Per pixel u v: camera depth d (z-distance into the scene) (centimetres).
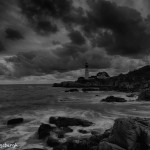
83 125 1766
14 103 4356
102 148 950
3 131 1716
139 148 929
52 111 2931
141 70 10262
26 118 2353
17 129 1786
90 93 7269
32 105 3897
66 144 1136
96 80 13212
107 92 7544
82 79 14588
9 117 2483
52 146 1286
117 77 11394
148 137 928
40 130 1567
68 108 3228
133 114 2372
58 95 6819
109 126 1764
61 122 1825
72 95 6562
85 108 3152
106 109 2906
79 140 1145
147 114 2353
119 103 3616
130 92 6806
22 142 1399
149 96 3903
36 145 1325
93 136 1227
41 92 9019
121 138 980
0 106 3769
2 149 1255
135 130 970
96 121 1998
